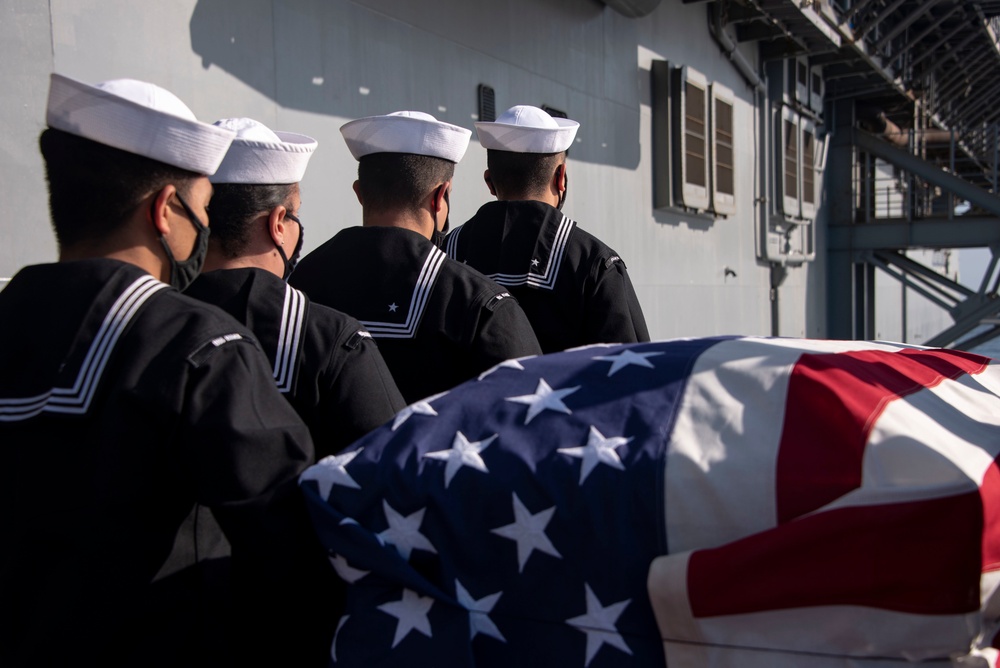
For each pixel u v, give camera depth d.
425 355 1.67
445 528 1.08
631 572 1.02
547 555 1.05
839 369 1.09
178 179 1.13
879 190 12.96
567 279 2.08
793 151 9.98
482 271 2.13
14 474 1.06
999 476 1.00
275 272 1.48
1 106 2.46
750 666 0.95
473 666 1.03
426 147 1.79
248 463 1.07
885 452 0.97
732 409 1.06
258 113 3.34
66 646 1.03
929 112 14.32
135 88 1.14
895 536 0.89
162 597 1.08
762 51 9.20
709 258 8.05
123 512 1.03
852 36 9.51
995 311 10.77
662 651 1.00
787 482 0.98
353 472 1.13
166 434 1.04
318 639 1.23
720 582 0.94
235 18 3.23
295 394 1.34
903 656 0.91
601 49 6.16
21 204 2.51
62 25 2.62
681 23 7.42
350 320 1.42
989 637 0.98
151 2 2.90
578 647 1.03
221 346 1.08
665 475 1.02
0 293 1.14
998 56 13.01
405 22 4.19
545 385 1.18
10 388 1.06
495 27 4.95
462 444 1.12
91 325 1.05
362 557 1.09
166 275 1.17
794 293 10.48
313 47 3.61
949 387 1.21
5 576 1.07
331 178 3.73
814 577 0.92
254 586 1.16
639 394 1.12
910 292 16.64
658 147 6.99
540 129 2.16
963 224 11.09
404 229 1.73
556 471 1.06
